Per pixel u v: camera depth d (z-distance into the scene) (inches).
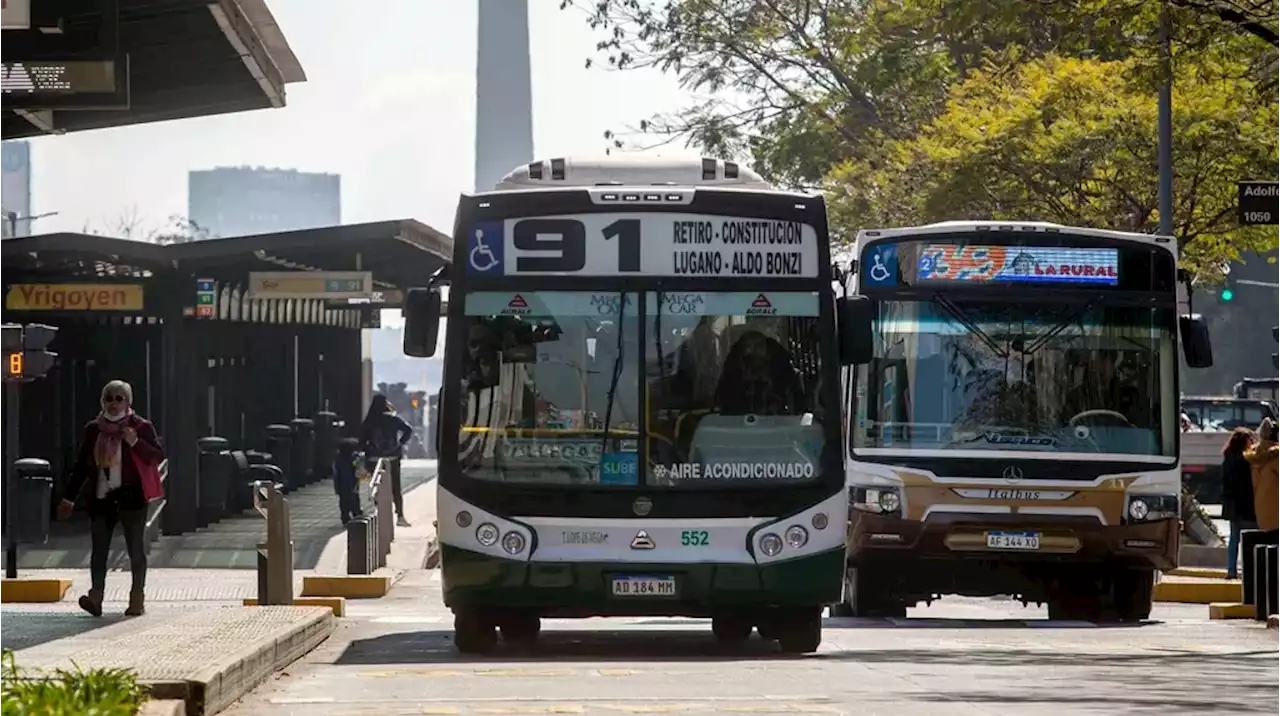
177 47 1568.7
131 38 1539.1
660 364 1098.7
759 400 1101.1
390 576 1877.5
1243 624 1444.4
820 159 3570.4
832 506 1096.8
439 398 1106.1
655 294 1107.3
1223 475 1988.2
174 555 2096.5
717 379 1100.5
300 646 1049.5
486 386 1097.4
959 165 2603.3
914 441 1422.2
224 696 761.0
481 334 1102.4
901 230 1446.9
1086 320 1435.8
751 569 1085.1
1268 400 4025.6
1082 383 1429.6
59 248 2149.4
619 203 1112.2
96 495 1294.3
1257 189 1235.2
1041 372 1429.6
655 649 1154.0
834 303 1128.8
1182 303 1453.0
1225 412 3789.4
